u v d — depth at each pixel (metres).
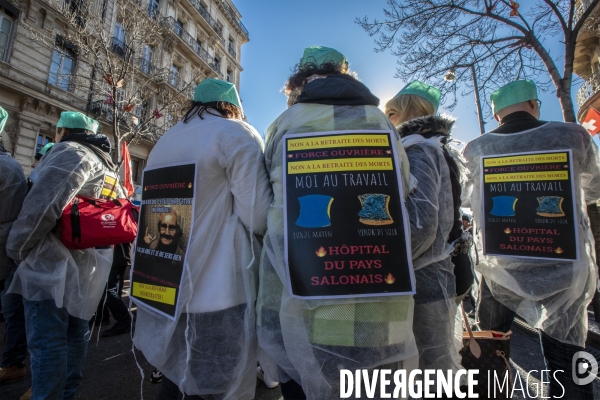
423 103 1.54
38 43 11.62
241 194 1.22
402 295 0.98
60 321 1.66
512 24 5.18
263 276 1.16
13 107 11.82
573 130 1.74
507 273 1.75
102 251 1.92
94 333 3.57
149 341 1.21
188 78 19.70
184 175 1.24
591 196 1.93
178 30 18.98
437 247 1.25
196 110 1.41
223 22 24.86
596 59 12.52
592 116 3.62
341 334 0.95
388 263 0.98
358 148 1.05
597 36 11.75
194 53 19.72
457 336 1.45
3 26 11.48
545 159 1.73
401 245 1.00
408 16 5.59
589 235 1.78
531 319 1.73
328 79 1.19
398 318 0.98
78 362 1.85
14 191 1.97
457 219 1.40
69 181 1.63
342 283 0.97
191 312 1.16
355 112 1.11
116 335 3.51
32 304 1.62
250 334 1.19
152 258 1.28
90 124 2.08
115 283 3.51
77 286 1.71
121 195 2.30
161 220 1.28
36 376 1.57
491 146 1.91
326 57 1.38
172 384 1.28
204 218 1.21
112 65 8.94
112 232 1.70
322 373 0.96
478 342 1.53
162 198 1.29
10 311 2.44
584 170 1.80
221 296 1.17
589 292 1.66
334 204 1.01
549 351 1.66
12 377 2.43
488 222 1.81
